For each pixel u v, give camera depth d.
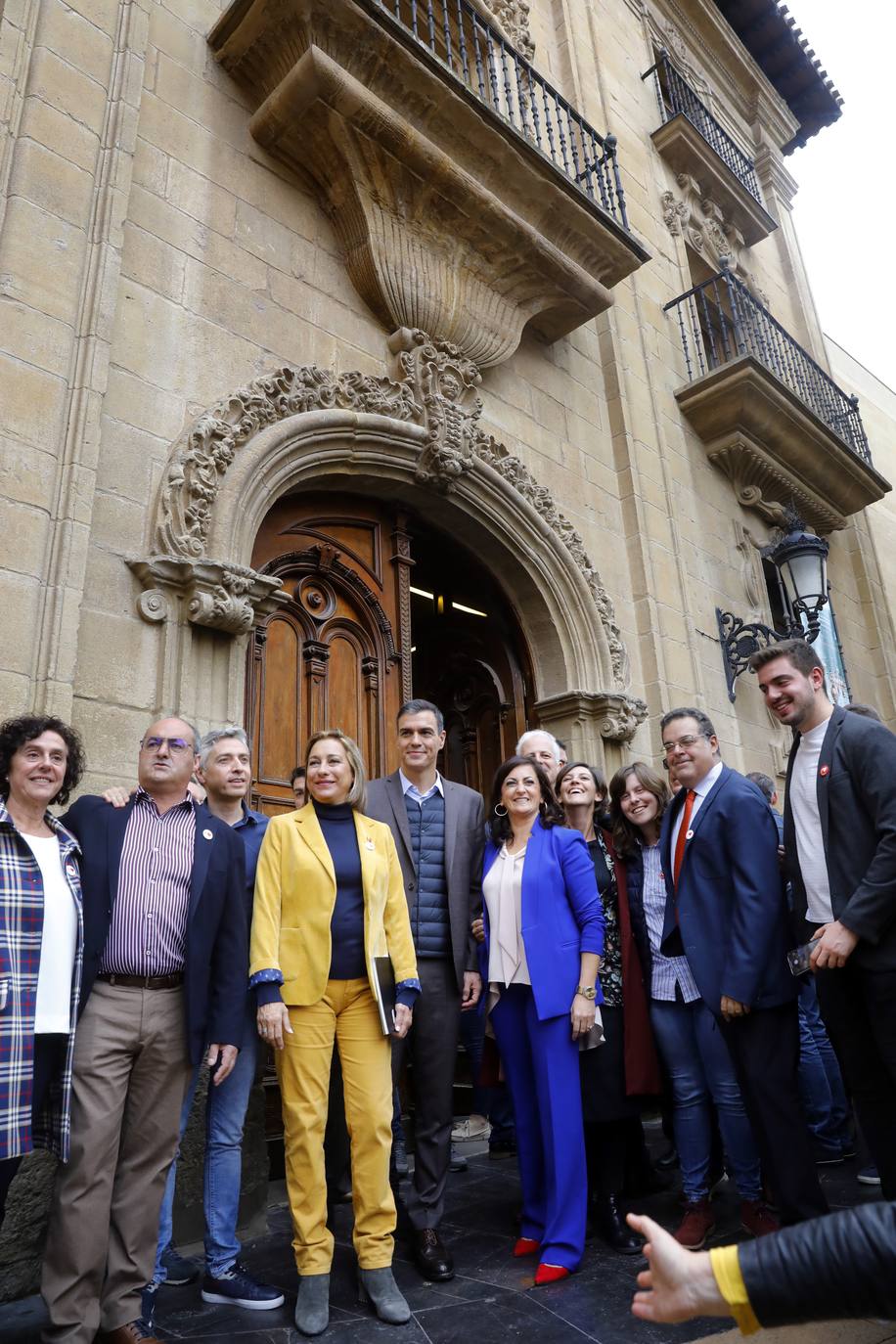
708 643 7.57
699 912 3.06
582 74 8.49
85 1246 2.17
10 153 3.84
